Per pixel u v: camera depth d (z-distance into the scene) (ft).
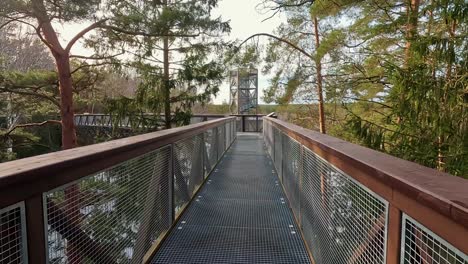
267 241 10.00
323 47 24.56
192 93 33.30
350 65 23.41
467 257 2.55
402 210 3.64
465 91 11.33
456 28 12.27
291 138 12.82
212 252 9.25
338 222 6.35
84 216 5.39
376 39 20.88
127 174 7.08
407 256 3.58
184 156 12.64
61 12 22.90
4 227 3.60
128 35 29.25
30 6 21.99
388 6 19.20
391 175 3.85
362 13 22.68
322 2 21.74
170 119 32.71
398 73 12.57
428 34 12.67
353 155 5.39
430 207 3.05
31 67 45.14
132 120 32.04
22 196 3.85
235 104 62.03
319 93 34.58
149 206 8.63
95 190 5.72
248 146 32.27
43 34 25.88
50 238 4.48
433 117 11.87
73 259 5.07
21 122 43.45
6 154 35.47
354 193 5.37
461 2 10.91
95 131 40.81
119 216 6.72
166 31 27.58
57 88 32.01
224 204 13.56
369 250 4.74
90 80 34.60
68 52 27.02
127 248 7.20
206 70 32.27
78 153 5.33
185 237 10.23
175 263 8.63
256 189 15.89
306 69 38.55
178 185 11.77
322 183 7.56
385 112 19.53
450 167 11.28
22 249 3.88
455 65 11.78
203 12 29.22
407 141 12.87
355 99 22.76
